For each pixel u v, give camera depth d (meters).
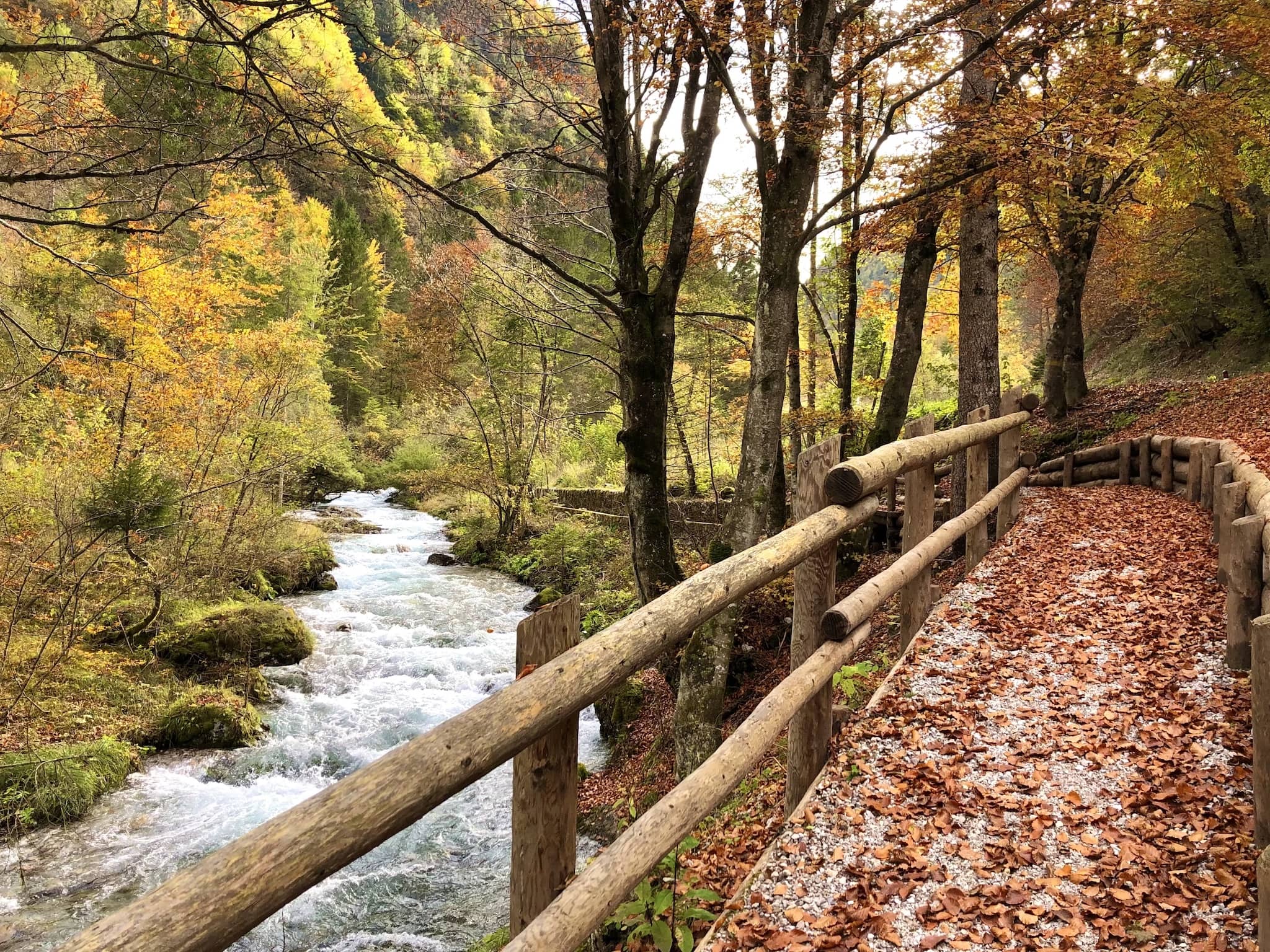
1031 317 35.19
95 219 8.73
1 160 5.83
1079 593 5.28
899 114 8.98
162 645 9.55
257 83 5.25
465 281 17.69
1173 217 19.02
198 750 7.95
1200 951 2.26
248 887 1.00
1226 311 20.11
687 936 2.58
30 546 8.48
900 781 3.27
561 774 1.89
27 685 7.46
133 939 0.87
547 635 1.78
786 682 2.90
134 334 10.95
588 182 10.61
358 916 5.63
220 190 11.47
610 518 16.34
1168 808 2.95
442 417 25.52
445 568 17.20
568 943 1.68
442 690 9.73
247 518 13.05
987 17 6.96
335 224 33.69
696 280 15.09
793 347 12.08
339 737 8.41
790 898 2.68
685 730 6.51
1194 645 4.30
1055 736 3.53
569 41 7.91
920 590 4.75
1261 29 7.38
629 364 7.94
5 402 10.41
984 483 6.21
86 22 5.44
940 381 25.44
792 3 6.45
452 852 6.52
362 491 27.72
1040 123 6.86
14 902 5.46
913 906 2.59
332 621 12.32
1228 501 5.00
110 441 10.70
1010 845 2.83
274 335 13.73
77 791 6.70
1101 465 10.23
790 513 12.01
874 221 8.84
